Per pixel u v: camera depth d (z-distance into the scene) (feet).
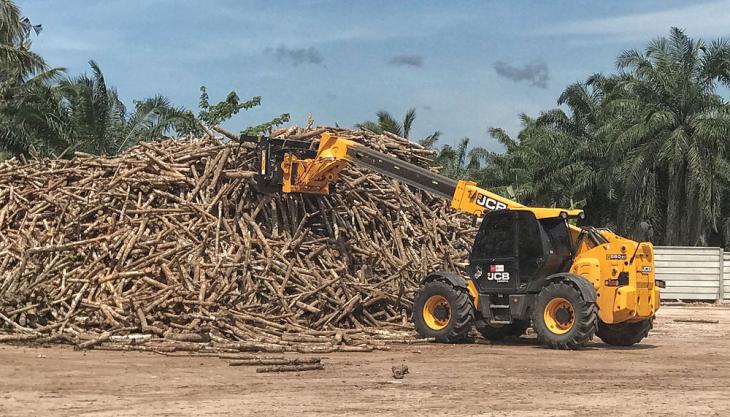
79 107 124.16
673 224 138.72
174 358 40.06
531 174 163.84
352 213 57.31
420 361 40.37
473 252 49.55
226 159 55.93
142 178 54.44
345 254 54.54
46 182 56.75
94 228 51.62
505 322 48.52
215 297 46.93
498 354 43.60
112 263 49.06
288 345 44.16
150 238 50.57
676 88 136.87
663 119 133.08
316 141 55.83
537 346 47.91
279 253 51.98
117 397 28.91
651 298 48.44
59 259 49.60
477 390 31.53
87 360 38.52
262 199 54.90
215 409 26.78
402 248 57.21
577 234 48.06
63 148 119.75
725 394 31.32
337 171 54.44
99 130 124.77
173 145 58.54
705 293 98.94
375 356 42.32
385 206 59.57
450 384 32.91
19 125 116.16
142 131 126.41
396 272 55.31
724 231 152.35
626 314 46.42
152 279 48.19
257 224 53.67
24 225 53.16
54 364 36.76
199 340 44.06
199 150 56.39
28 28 126.41
